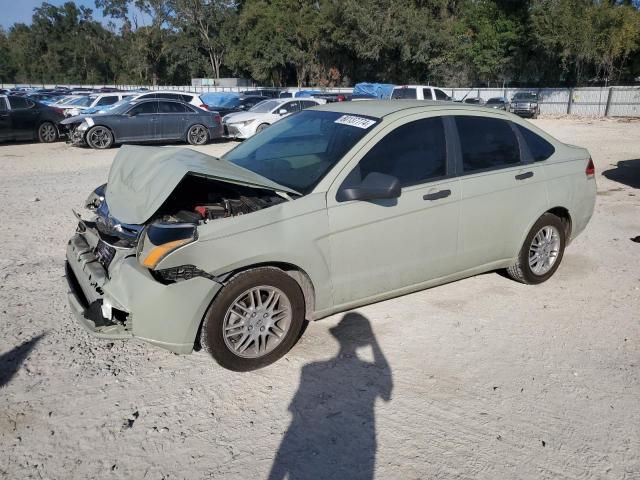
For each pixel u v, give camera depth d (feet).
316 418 10.30
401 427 10.07
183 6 189.88
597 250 20.25
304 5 163.84
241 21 172.14
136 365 12.03
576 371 11.95
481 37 145.79
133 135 54.08
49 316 14.17
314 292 12.14
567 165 16.42
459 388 11.29
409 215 12.96
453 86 156.35
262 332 11.72
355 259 12.45
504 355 12.59
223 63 201.16
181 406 10.59
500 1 142.72
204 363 12.17
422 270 13.70
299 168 12.92
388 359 12.35
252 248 10.96
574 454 9.42
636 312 14.85
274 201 11.87
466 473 8.96
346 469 9.03
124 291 10.57
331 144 13.21
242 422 10.16
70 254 13.38
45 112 57.57
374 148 12.76
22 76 248.73
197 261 10.50
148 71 213.87
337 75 169.17
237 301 11.24
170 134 56.34
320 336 13.32
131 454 9.27
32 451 9.28
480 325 14.02
